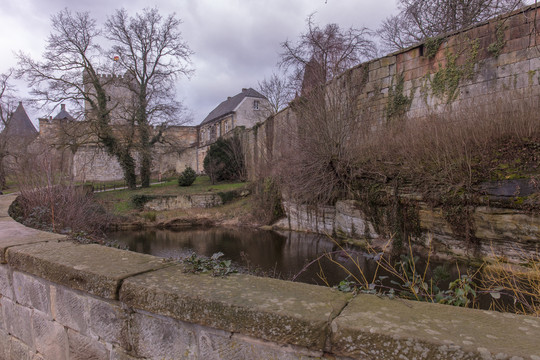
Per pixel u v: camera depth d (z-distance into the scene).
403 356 1.22
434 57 12.67
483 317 1.40
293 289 1.75
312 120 13.87
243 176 31.91
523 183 7.74
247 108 41.41
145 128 28.23
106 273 2.01
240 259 12.38
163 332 1.80
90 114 26.62
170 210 25.83
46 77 25.25
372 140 13.03
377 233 11.98
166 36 28.89
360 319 1.38
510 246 7.94
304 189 15.15
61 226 6.31
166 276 1.98
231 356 1.59
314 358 1.41
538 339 1.20
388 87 14.15
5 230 3.49
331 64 15.47
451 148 9.44
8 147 26.75
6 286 2.77
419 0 16.44
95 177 39.06
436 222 9.70
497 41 11.01
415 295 2.28
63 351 2.32
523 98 9.07
